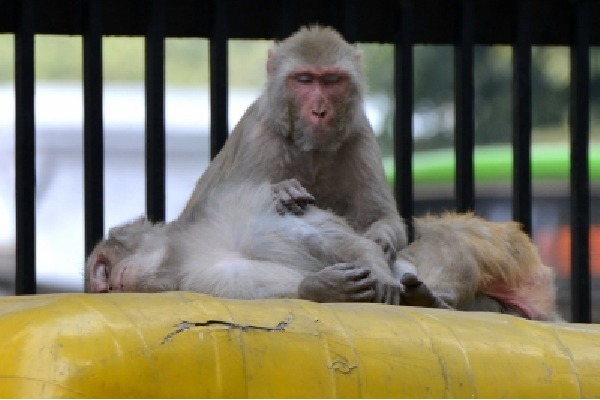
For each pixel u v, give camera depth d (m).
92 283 9.68
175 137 24.73
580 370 6.97
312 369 6.38
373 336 6.63
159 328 6.14
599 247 22.41
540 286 10.43
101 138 11.70
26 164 11.58
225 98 11.81
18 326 6.07
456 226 10.23
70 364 5.82
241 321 6.38
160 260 9.55
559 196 23.41
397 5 12.12
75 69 26.84
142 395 5.95
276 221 9.37
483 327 7.05
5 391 5.79
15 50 11.75
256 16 12.11
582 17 12.38
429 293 8.54
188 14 11.89
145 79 11.85
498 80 25.03
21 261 11.62
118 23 11.88
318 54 11.13
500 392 6.75
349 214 11.13
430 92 25.58
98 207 11.70
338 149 11.06
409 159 12.10
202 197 10.96
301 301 7.00
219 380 6.15
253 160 11.08
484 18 12.40
